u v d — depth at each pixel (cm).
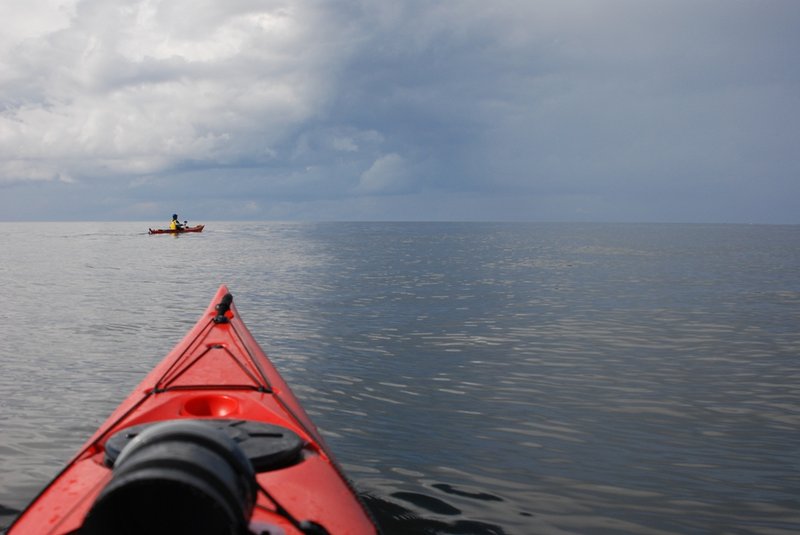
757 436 625
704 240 5859
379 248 4194
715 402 738
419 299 1599
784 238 6519
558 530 436
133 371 843
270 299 1581
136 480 176
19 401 707
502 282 2030
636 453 578
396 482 507
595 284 1980
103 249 3962
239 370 505
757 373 869
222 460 198
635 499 485
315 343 1040
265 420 413
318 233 7644
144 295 1670
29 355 937
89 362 894
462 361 924
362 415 676
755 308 1480
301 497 302
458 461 553
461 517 450
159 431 203
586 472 534
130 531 188
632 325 1240
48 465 530
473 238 6228
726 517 458
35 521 289
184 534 192
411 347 1017
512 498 483
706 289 1859
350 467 536
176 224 6188
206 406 433
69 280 2048
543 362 925
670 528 442
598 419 672
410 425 646
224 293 737
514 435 621
